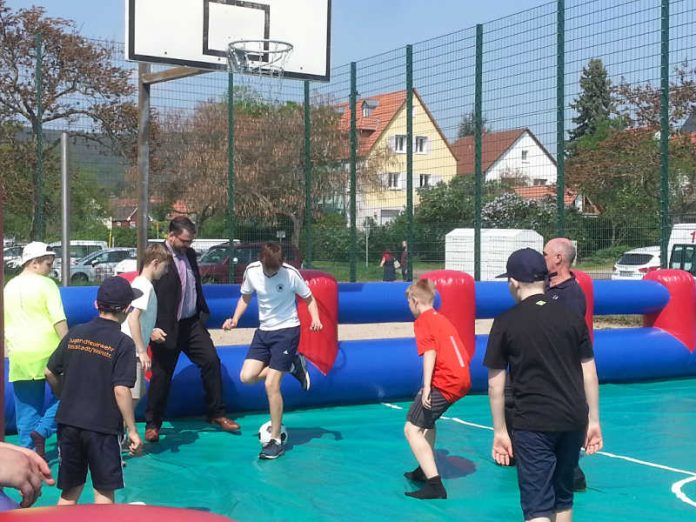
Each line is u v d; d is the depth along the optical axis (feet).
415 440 19.48
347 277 61.05
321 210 95.09
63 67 65.82
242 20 33.65
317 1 35.68
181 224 24.98
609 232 43.57
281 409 23.18
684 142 66.95
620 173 68.44
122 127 65.72
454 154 50.34
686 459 23.12
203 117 78.18
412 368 31.30
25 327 21.26
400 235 58.70
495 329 14.75
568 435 14.10
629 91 49.52
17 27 66.59
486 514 18.34
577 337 14.33
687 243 58.23
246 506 18.94
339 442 25.05
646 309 35.78
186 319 25.66
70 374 15.39
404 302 31.96
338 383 30.09
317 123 92.17
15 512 4.89
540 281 14.90
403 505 18.95
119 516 4.76
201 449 24.12
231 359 29.07
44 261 21.94
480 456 23.30
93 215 97.55
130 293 15.85
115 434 15.31
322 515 18.33
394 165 92.27
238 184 90.38
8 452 7.41
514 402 14.44
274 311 23.18
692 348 35.63
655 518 18.13
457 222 53.93
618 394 33.04
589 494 19.86
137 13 31.40
